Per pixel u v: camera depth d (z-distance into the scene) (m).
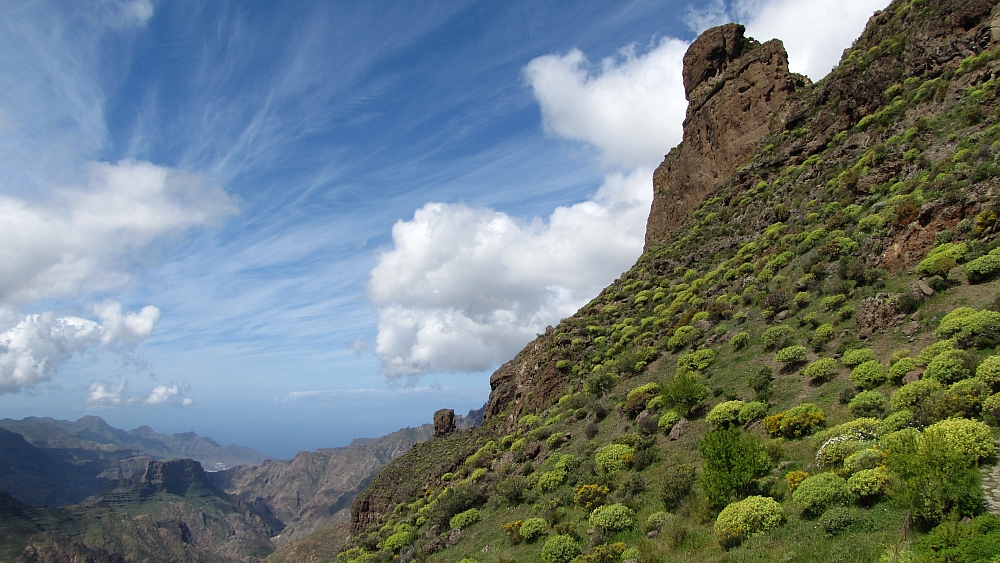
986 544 10.55
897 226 31.61
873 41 58.12
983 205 28.11
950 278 26.34
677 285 51.19
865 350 24.81
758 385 27.19
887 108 46.50
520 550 24.34
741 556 15.66
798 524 16.00
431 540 32.19
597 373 44.22
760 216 52.00
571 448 33.88
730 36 76.00
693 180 72.31
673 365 37.19
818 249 36.97
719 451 19.47
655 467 25.50
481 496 34.62
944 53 44.88
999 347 20.39
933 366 20.12
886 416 19.58
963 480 12.41
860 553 13.10
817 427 21.45
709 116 72.38
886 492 14.78
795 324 32.09
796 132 58.66
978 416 17.00
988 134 33.56
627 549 19.64
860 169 42.50
